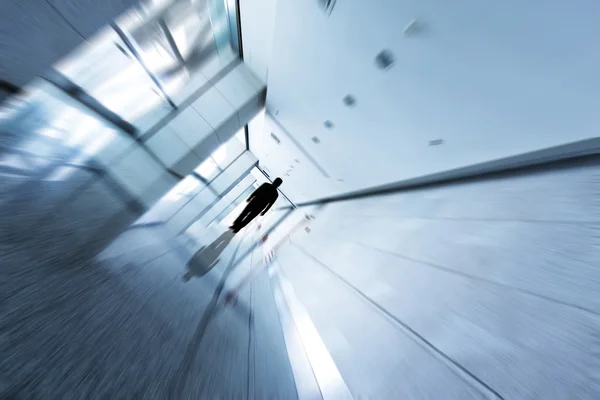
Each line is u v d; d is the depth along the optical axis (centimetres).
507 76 207
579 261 171
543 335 161
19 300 152
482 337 187
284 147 791
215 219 1145
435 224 333
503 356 169
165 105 511
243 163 1194
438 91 270
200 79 551
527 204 234
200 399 151
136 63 404
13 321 136
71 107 341
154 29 390
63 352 135
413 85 288
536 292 180
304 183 991
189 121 547
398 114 341
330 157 614
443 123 298
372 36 279
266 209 534
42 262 198
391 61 283
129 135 464
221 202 1319
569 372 141
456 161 331
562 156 218
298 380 254
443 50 231
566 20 152
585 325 149
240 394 176
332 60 354
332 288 433
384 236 425
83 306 182
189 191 853
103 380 130
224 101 569
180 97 533
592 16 140
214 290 383
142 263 321
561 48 165
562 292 168
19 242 197
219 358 208
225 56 569
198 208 912
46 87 304
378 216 502
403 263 329
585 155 200
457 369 183
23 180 252
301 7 317
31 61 278
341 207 762
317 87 427
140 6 354
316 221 905
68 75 323
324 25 314
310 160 726
